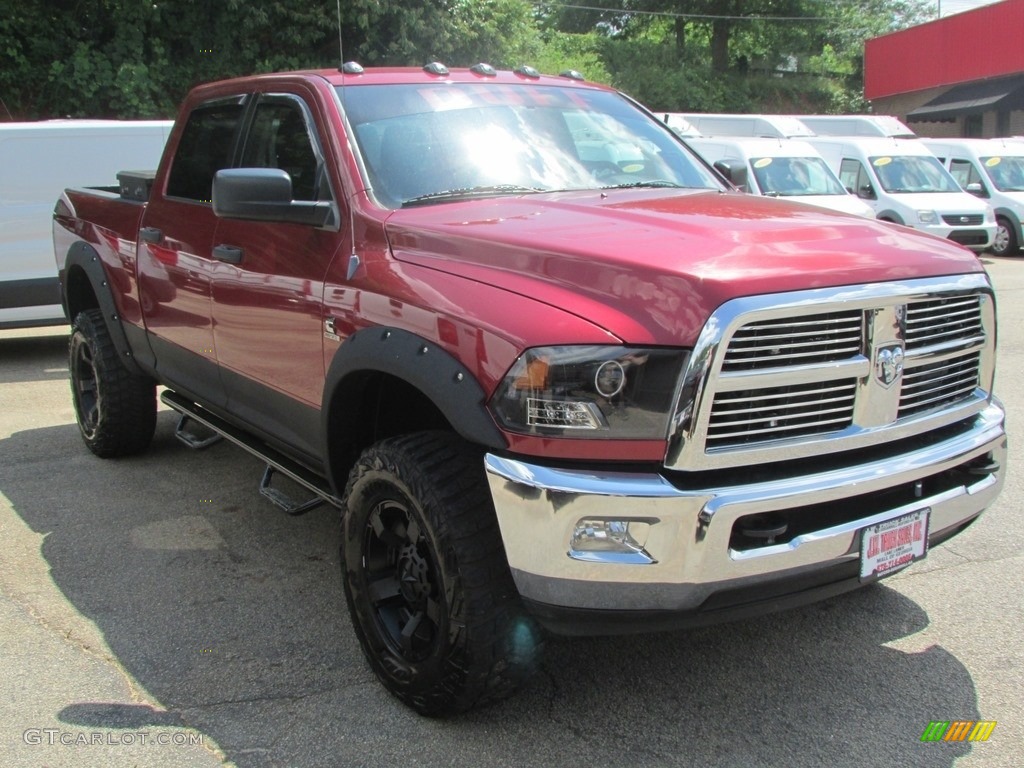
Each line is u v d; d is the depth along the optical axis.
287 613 3.80
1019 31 27.08
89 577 4.13
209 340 4.27
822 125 20.56
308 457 3.74
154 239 4.70
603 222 3.08
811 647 3.49
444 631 2.83
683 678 3.29
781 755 2.86
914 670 3.33
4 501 5.06
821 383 2.70
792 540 2.68
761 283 2.55
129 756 2.89
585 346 2.56
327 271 3.42
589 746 2.91
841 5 45.09
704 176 4.27
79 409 5.82
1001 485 3.29
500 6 20.50
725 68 44.06
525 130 3.95
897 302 2.77
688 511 2.53
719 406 2.56
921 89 31.62
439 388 2.78
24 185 9.02
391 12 18.47
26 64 17.16
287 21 18.72
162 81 18.09
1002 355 8.51
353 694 3.21
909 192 16.14
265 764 2.84
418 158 3.62
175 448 5.98
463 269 2.98
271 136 4.05
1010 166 18.53
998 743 2.91
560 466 2.59
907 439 2.98
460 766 2.82
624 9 45.31
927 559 4.23
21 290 9.09
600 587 2.58
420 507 2.83
